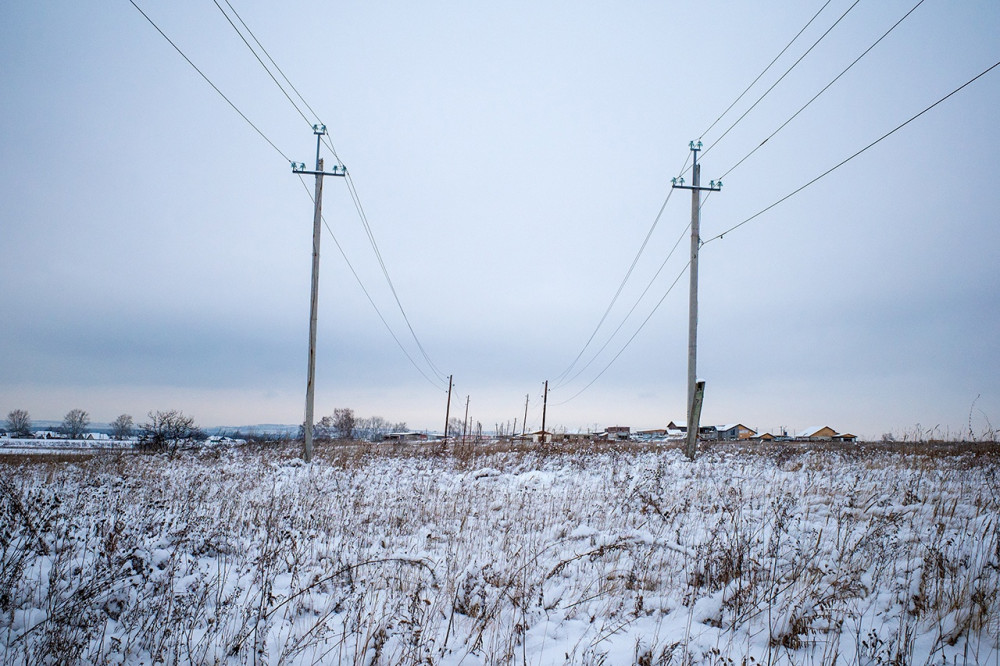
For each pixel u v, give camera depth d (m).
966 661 4.02
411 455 22.80
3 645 4.18
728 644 4.49
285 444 25.89
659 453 20.27
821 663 4.20
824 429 74.88
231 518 8.80
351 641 4.68
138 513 8.49
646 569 6.38
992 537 6.19
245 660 4.24
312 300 20.39
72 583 5.31
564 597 5.85
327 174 21.12
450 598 5.68
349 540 8.11
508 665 4.20
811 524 8.19
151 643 4.45
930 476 11.89
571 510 10.19
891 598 5.29
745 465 15.34
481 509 10.78
